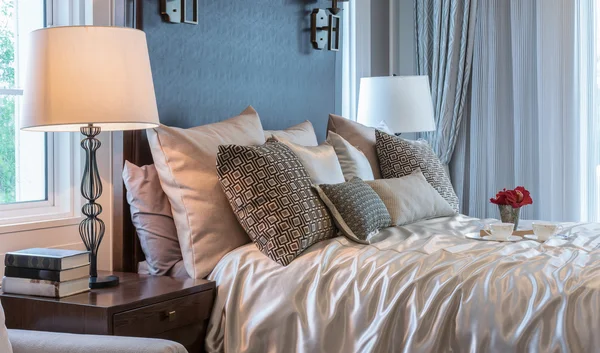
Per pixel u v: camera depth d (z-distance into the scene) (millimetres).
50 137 3043
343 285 2586
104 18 3072
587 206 4992
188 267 2912
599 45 4945
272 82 3963
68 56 2426
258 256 2812
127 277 2908
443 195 3936
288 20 4086
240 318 2709
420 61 5430
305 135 3717
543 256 2559
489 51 5195
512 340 2238
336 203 2996
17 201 2926
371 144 4082
